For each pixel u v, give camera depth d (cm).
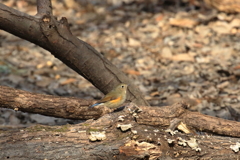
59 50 924
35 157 670
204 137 784
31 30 872
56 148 688
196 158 741
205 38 1922
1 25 863
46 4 928
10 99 794
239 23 2016
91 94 1495
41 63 1836
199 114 880
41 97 822
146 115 819
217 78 1570
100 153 690
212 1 2158
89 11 2473
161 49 1889
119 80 1009
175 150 732
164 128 830
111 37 2081
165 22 2134
